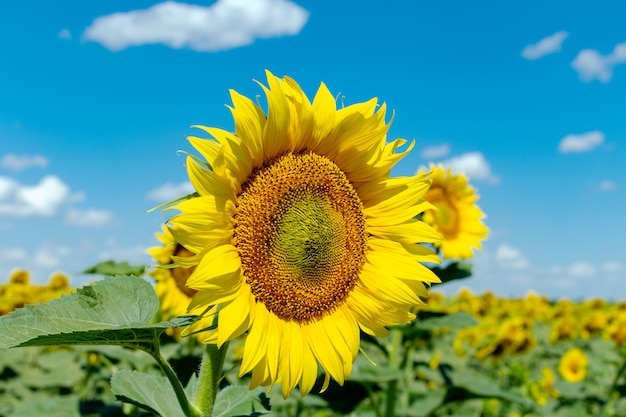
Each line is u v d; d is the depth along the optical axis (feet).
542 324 63.62
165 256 20.13
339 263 10.97
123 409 18.72
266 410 10.68
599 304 70.64
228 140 9.43
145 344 8.75
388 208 11.48
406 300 11.05
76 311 8.86
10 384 34.63
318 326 10.77
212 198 9.19
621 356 37.37
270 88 9.87
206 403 9.40
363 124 10.82
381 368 19.65
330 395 19.83
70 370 34.99
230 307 9.30
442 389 23.39
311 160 10.84
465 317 20.07
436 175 24.63
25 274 52.85
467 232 24.45
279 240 10.34
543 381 38.88
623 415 32.71
